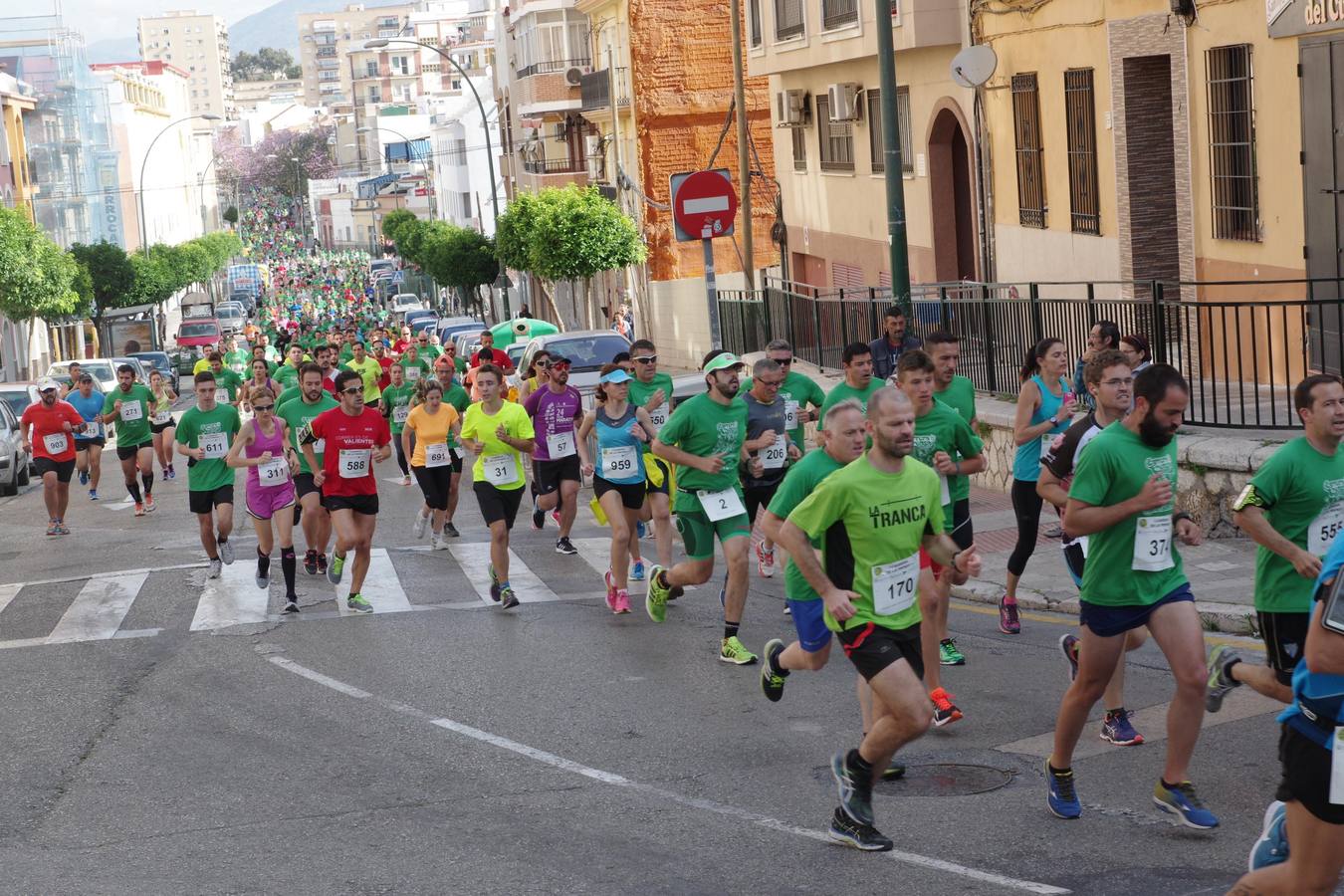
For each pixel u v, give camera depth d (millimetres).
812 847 7770
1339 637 5180
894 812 8281
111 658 13523
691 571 12414
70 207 89938
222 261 122500
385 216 124188
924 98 29500
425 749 10211
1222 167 18906
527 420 14852
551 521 20812
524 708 11117
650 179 53625
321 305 120938
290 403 17047
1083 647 7820
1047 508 17188
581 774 9414
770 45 36406
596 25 60531
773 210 53719
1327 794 5332
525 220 58062
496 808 8820
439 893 7438
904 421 7520
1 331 69688
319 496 17062
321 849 8258
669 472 15453
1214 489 14359
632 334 54469
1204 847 7379
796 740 9844
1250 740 9047
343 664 12820
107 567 18484
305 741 10570
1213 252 19328
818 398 14781
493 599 15227
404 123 197750
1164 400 7574
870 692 8930
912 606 7727
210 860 8172
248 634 14195
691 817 8422
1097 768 8773
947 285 24844
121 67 142500
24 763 10414
